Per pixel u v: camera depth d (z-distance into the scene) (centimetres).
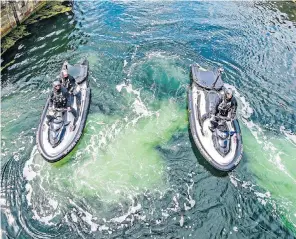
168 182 1805
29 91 2327
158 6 3300
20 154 1908
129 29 2977
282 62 2678
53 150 1788
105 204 1689
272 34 2998
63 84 1975
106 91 2331
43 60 2614
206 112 1955
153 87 2373
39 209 1662
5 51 2689
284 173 1861
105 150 1942
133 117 2153
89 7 3281
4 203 1684
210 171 1855
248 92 2383
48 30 2948
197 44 2823
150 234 1590
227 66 2608
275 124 2155
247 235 1605
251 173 1852
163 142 2005
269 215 1680
